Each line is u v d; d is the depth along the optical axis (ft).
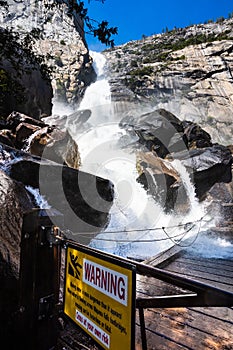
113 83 134.51
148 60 162.30
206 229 18.35
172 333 6.29
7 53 17.87
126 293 3.41
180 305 3.36
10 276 6.24
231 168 34.71
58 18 99.71
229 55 128.06
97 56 156.66
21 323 5.03
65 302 4.93
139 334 6.28
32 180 13.12
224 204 27.35
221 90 122.52
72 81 97.55
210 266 10.79
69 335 6.13
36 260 5.05
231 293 2.73
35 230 5.08
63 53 97.71
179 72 133.39
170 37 207.82
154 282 9.22
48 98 41.78
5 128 25.17
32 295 4.98
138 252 18.16
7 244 7.27
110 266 3.78
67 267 4.96
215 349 5.65
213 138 114.83
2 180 10.71
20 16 86.99
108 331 3.72
